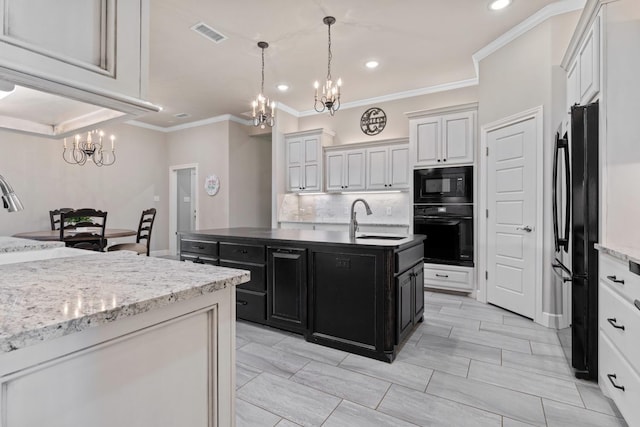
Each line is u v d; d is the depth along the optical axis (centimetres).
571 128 200
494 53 351
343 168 514
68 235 391
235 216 623
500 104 342
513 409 172
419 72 424
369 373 209
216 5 286
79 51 90
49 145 517
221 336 98
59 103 113
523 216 314
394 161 474
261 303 278
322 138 528
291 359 228
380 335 225
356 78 442
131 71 101
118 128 613
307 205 589
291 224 548
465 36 336
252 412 170
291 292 263
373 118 523
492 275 355
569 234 215
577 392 187
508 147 332
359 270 233
